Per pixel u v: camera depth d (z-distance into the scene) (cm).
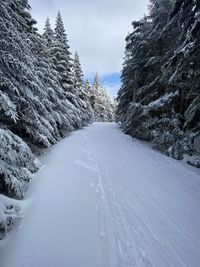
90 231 558
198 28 978
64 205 664
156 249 520
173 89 1612
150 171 1106
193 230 618
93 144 1747
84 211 645
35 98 895
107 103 7462
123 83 3172
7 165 660
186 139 1412
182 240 568
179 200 797
